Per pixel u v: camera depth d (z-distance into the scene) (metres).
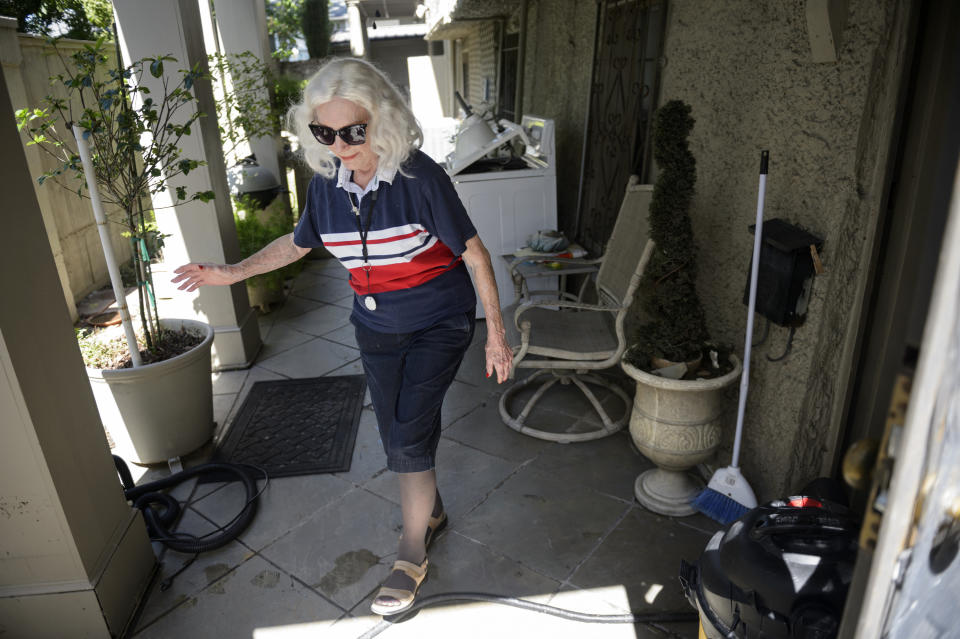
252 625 2.14
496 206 4.45
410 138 1.82
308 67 11.31
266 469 3.02
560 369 3.62
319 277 6.15
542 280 4.61
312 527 2.61
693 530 2.52
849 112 2.00
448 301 2.01
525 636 2.06
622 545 2.45
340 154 1.76
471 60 9.38
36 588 1.98
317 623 2.14
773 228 2.27
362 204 1.86
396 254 1.90
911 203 1.86
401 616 2.14
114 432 3.01
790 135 2.26
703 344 2.54
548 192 4.48
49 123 2.71
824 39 1.99
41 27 7.55
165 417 2.97
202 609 2.21
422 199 1.84
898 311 0.81
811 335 2.24
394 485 2.88
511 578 2.30
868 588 0.76
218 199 3.86
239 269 2.20
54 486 1.85
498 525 2.59
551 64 5.11
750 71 2.45
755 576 1.42
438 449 3.15
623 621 2.08
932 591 0.94
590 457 3.05
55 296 1.96
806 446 2.37
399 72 17.94
